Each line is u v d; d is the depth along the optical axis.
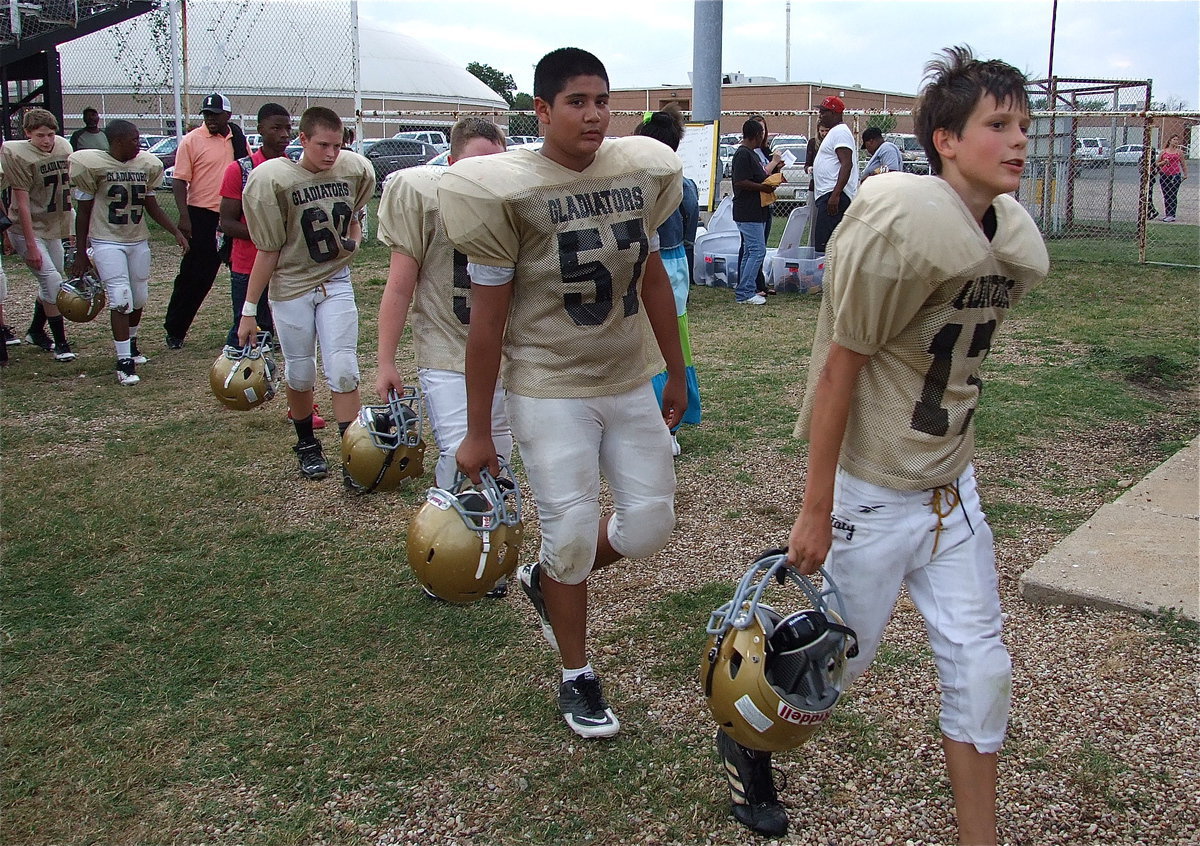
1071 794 2.82
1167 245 14.70
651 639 3.75
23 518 4.98
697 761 3.05
